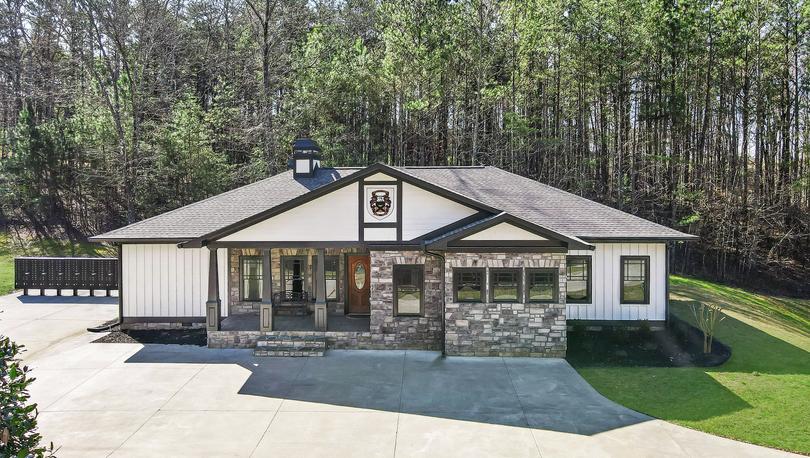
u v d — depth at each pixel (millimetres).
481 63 31266
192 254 16234
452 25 30812
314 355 13516
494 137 35156
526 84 35094
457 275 13617
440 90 31938
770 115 30828
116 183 31172
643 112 30078
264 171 30625
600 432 9148
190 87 36938
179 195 30656
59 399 10562
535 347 13531
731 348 14305
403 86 32188
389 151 37031
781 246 29312
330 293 16516
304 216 14336
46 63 38031
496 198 16906
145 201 30188
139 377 11898
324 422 9539
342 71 31688
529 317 13508
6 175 30281
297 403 10430
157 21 31344
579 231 15078
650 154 31109
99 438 8844
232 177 30953
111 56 33781
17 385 4480
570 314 15539
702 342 14555
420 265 14219
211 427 9297
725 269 27891
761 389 11273
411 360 13242
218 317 14352
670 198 30172
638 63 30422
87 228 32344
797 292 25453
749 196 30953
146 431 9125
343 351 14047
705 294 21703
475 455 8297
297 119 31828
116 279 20312
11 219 32719
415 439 8859
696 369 12664
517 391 11117
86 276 20391
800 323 19094
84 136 30594
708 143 33000
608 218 16125
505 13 32781
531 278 13570
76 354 13594
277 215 14297
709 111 32344
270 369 12508
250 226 14289
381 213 14352
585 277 15516
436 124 36375
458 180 18438
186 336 15312
